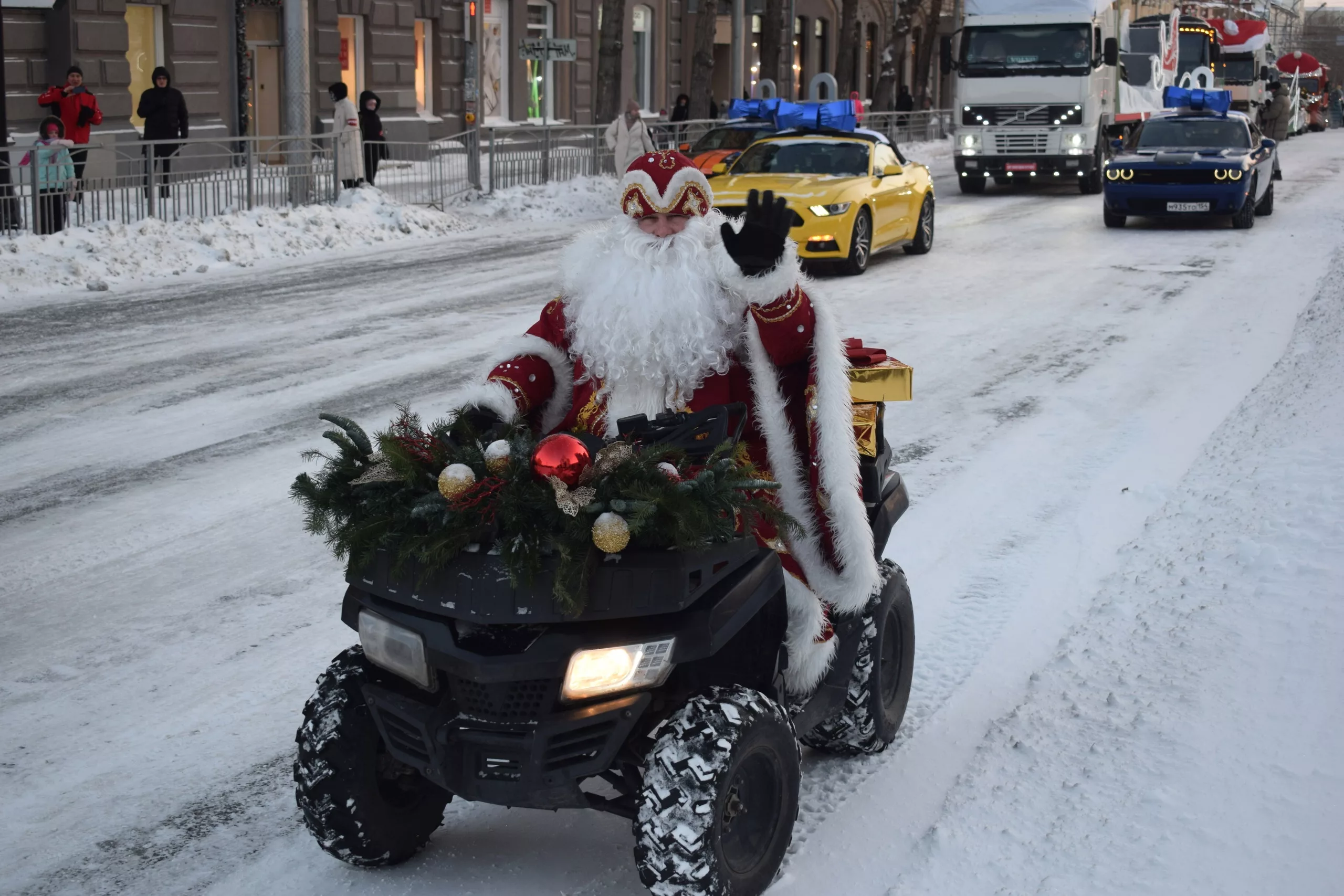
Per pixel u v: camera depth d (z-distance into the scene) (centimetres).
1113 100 2786
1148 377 1009
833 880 363
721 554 330
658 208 352
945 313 1300
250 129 2639
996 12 2578
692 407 357
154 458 809
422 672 326
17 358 1077
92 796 426
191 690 505
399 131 2930
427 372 1038
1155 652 473
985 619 557
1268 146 2134
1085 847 351
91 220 1575
